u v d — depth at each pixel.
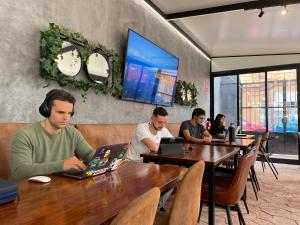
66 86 2.95
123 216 0.66
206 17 5.25
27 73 2.51
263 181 4.77
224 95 8.12
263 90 7.52
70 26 3.00
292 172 5.67
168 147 2.50
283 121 7.22
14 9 2.40
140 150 2.79
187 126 4.32
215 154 2.52
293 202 3.56
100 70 3.37
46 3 2.71
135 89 4.14
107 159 1.53
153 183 1.37
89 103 3.31
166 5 4.81
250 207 3.34
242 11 4.86
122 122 3.97
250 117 7.70
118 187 1.29
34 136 1.66
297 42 6.59
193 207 1.35
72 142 1.87
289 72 7.17
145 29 4.56
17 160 1.53
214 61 8.19
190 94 6.36
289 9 4.69
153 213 0.80
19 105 2.44
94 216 0.91
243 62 7.77
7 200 1.02
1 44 2.29
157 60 4.73
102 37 3.52
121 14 3.93
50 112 1.70
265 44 6.89
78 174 1.49
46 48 2.61
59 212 0.94
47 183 1.33
